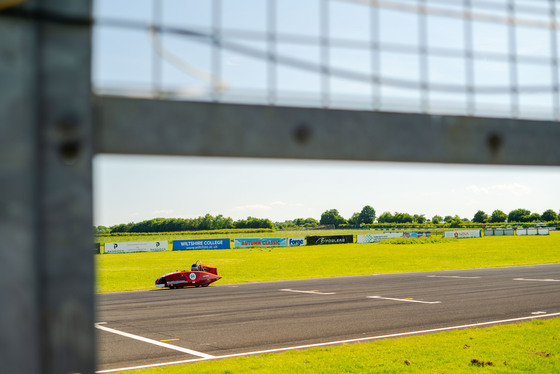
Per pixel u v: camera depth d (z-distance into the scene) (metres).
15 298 2.29
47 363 2.37
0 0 2.31
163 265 34.44
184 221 126.44
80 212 2.47
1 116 2.31
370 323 12.76
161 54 2.92
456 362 8.56
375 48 3.50
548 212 163.62
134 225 124.94
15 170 2.33
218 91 2.93
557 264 32.75
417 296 17.88
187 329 12.34
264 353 9.60
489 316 13.67
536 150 3.62
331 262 35.97
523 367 8.21
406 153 3.24
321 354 9.28
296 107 3.03
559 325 11.91
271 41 3.25
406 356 9.00
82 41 2.51
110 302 17.72
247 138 2.91
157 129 2.76
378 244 60.03
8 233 2.30
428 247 52.84
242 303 16.80
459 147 3.39
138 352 9.98
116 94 2.73
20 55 2.37
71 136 2.46
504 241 62.16
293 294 19.05
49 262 2.40
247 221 134.25
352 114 3.15
